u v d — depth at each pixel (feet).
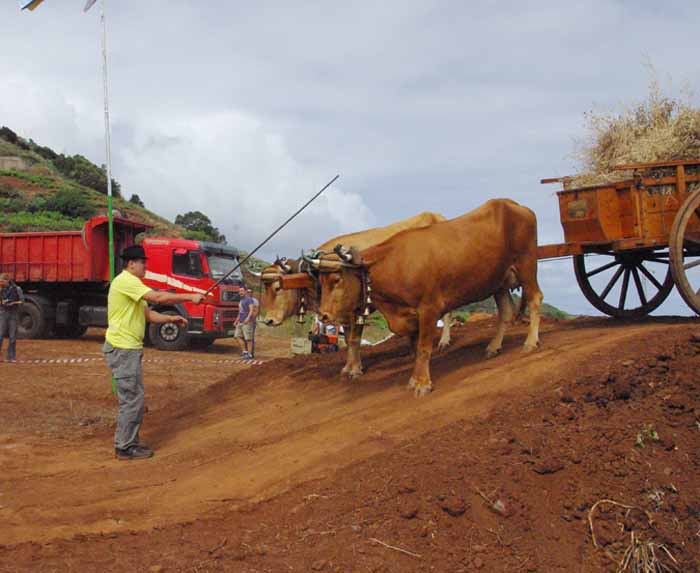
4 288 56.75
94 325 75.97
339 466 20.11
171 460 24.29
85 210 183.21
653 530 16.69
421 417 22.65
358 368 31.09
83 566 15.40
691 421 19.71
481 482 17.81
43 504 19.65
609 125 31.58
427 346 25.94
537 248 28.68
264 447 23.68
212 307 70.44
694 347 22.56
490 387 23.53
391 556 15.75
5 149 251.60
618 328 29.09
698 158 29.17
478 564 15.51
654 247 28.68
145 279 71.05
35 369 53.36
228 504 18.95
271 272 33.30
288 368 35.22
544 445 19.15
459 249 26.30
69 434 30.83
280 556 15.84
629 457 18.53
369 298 26.66
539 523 16.84
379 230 32.37
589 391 21.31
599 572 15.72
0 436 29.71
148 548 16.37
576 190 29.71
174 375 52.65
